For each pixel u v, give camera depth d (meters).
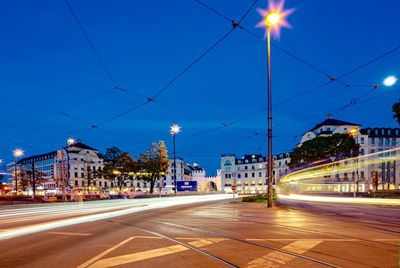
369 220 13.13
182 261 6.67
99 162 107.19
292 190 62.25
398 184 80.06
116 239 9.27
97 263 6.66
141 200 38.75
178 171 117.44
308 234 9.55
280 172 103.38
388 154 81.00
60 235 10.34
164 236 9.59
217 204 26.23
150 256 7.12
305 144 53.53
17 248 8.40
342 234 9.51
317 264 6.30
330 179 69.31
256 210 18.45
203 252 7.39
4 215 18.58
